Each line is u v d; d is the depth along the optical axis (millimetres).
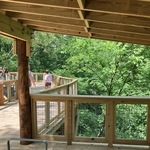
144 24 2426
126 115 3818
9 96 8047
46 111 4133
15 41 3443
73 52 9984
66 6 2020
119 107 3807
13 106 7184
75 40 9992
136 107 4070
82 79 11336
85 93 11469
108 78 9680
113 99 3271
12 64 20984
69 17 2426
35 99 3559
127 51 8539
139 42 4016
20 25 3148
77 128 5191
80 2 1819
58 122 4684
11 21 2793
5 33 2660
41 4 2029
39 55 23328
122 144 3453
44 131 3975
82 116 5250
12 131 4371
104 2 2018
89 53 9273
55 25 3320
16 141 3697
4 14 2582
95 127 5312
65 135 3490
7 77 12344
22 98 3494
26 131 3508
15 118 5512
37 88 11625
